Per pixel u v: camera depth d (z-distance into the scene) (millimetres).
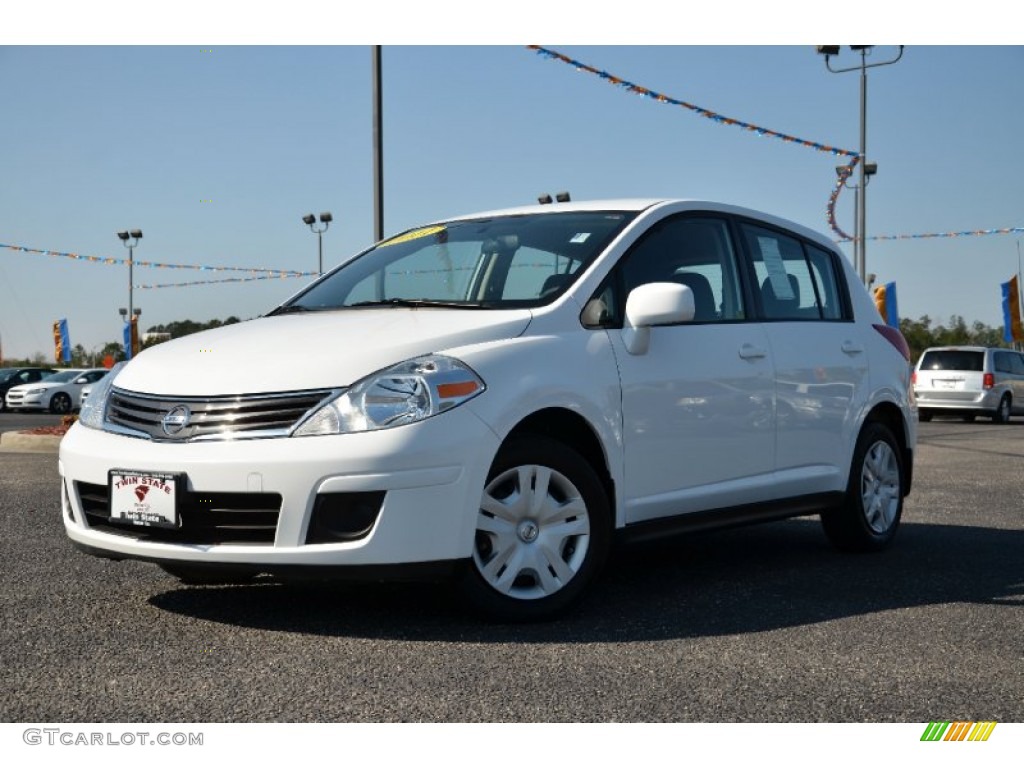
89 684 3363
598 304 4555
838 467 5641
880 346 6055
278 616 4230
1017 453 13086
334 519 3803
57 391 30016
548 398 4168
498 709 3154
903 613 4410
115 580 4891
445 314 4422
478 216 5402
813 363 5484
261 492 3797
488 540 4098
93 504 4246
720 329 5020
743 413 5023
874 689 3387
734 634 4031
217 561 3867
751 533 6609
